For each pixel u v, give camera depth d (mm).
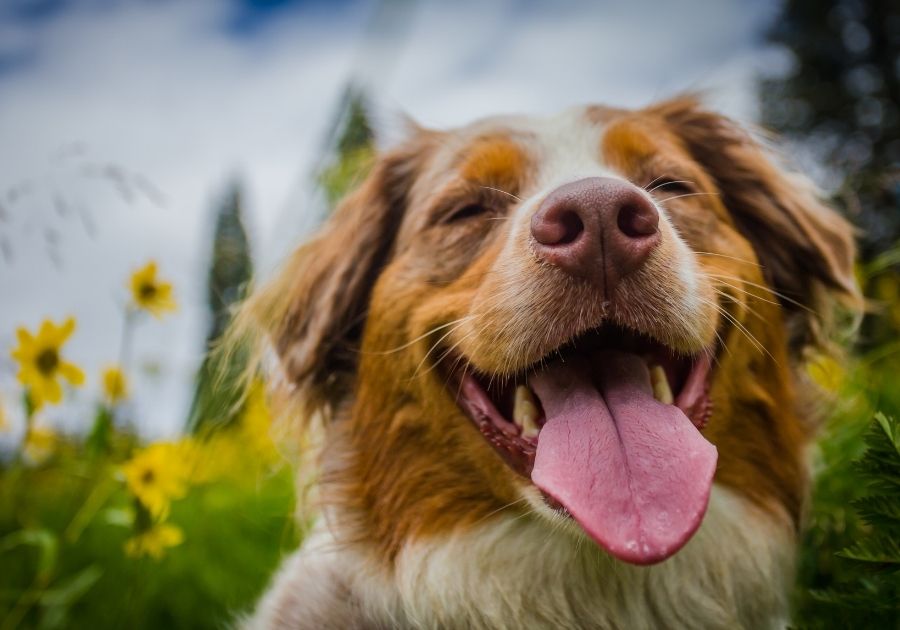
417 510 339
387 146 410
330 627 347
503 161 356
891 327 530
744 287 340
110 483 506
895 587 244
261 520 600
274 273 412
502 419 321
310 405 388
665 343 298
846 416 429
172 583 520
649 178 355
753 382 341
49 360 413
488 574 330
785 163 417
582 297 291
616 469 278
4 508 562
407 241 377
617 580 326
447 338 331
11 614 443
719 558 330
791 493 351
